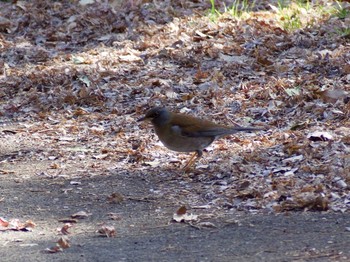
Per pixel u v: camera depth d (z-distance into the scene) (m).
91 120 14.85
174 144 11.45
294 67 16.02
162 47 18.03
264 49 17.08
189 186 11.15
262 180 10.88
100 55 18.12
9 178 12.09
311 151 11.72
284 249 8.38
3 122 15.21
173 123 11.39
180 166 12.02
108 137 13.84
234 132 11.41
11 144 13.81
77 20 20.45
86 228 9.76
